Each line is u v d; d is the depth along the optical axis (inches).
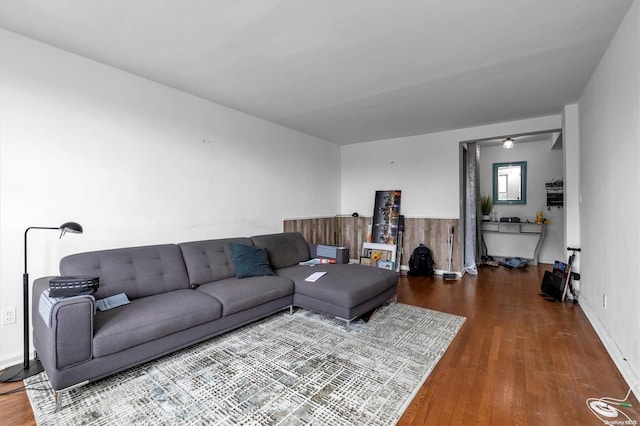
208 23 84.1
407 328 114.6
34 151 94.0
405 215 216.8
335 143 240.2
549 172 239.0
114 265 100.0
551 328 114.3
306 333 109.6
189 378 81.1
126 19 82.6
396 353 95.3
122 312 85.2
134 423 64.9
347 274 132.4
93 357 73.7
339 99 142.8
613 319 95.2
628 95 81.0
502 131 181.0
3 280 89.0
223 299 102.2
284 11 78.5
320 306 117.6
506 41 93.1
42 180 95.7
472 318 124.9
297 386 77.9
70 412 68.1
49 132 97.0
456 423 65.2
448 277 193.0
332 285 117.8
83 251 105.0
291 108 155.8
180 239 133.9
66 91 100.2
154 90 123.8
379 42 93.6
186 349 97.0
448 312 131.8
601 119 105.6
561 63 107.2
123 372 83.7
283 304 122.1
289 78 120.3
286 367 86.8
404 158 217.6
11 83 89.6
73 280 76.0
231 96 139.7
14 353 90.6
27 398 73.5
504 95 137.0
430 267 199.5
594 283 118.3
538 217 237.1
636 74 75.6
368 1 74.4
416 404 71.4
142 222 120.7
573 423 64.9
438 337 106.7
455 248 197.6
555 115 165.8
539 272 209.6
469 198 213.8
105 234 110.3
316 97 140.6
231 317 104.0
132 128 117.3
